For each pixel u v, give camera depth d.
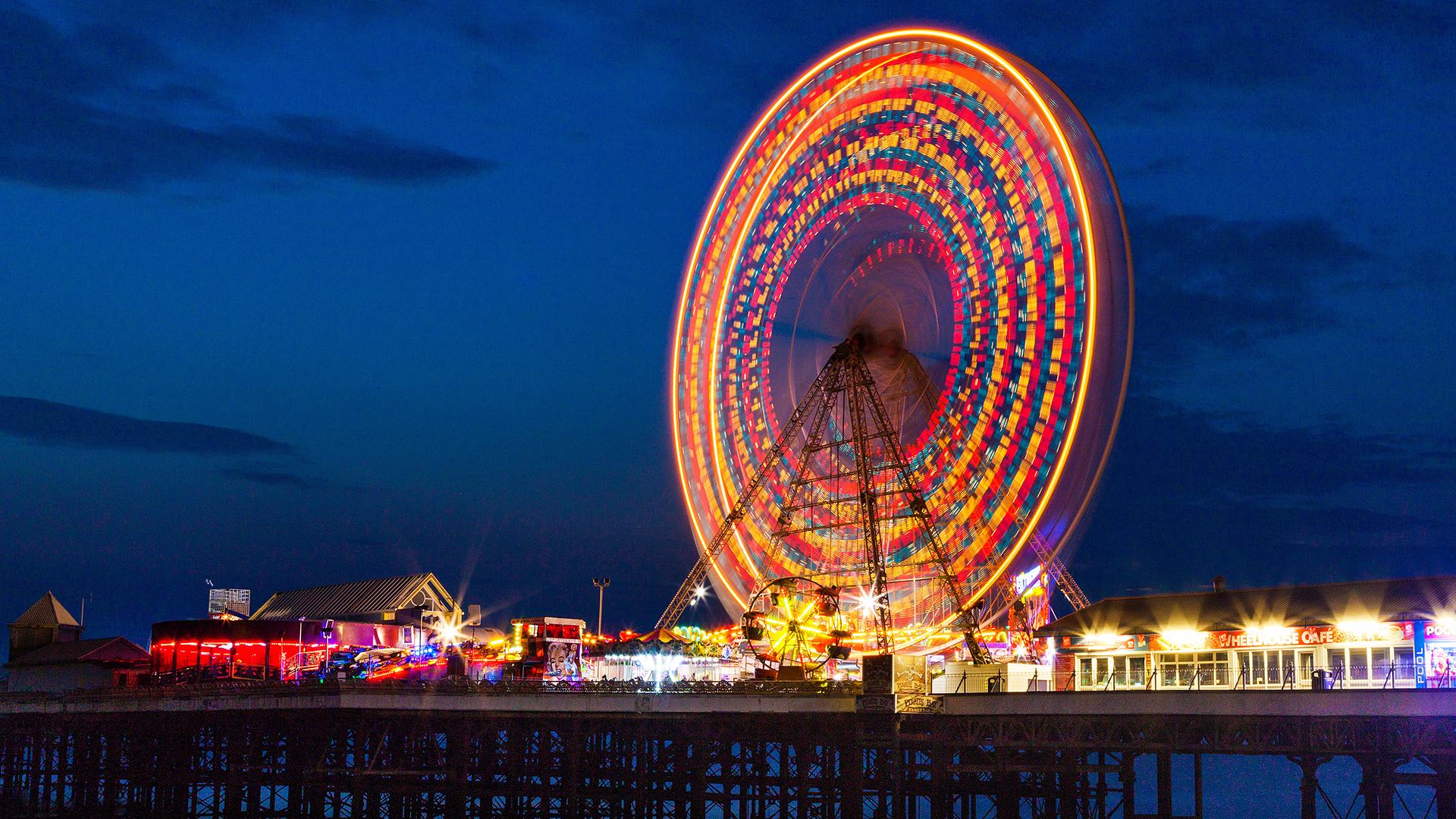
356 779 68.56
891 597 68.62
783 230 82.25
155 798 80.12
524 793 66.00
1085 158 63.56
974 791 66.44
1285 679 60.06
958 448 69.00
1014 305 67.56
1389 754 47.97
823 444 73.19
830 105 79.81
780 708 60.22
